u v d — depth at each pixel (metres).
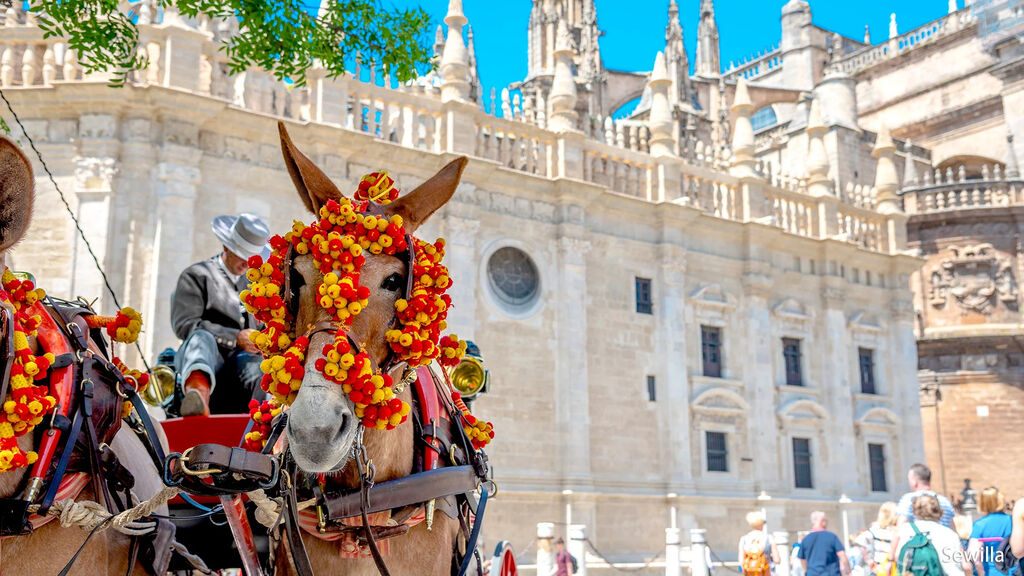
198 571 5.45
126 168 21.11
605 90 50.16
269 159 22.78
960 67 50.91
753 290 30.83
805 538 14.63
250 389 7.00
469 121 25.73
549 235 27.06
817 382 32.31
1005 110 46.75
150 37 21.66
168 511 5.03
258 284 3.98
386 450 4.20
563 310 26.62
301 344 3.65
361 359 3.55
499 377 25.28
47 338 3.82
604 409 27.05
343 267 3.79
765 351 30.78
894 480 33.38
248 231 7.36
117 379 4.22
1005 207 43.56
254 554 4.74
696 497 27.58
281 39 8.79
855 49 59.78
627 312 28.17
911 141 52.56
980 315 43.75
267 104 23.06
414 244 4.12
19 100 21.03
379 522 4.14
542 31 52.41
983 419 42.88
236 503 4.64
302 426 3.38
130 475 4.20
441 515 4.46
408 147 24.44
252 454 3.85
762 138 52.88
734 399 29.75
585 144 28.45
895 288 34.97
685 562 26.53
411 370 4.16
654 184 29.72
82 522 3.70
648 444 27.69
